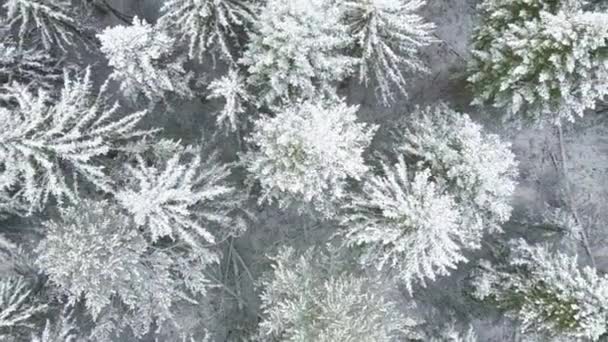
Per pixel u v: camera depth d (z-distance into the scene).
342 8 8.50
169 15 8.35
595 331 8.83
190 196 8.27
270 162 8.58
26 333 9.12
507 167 9.44
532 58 8.32
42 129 7.71
